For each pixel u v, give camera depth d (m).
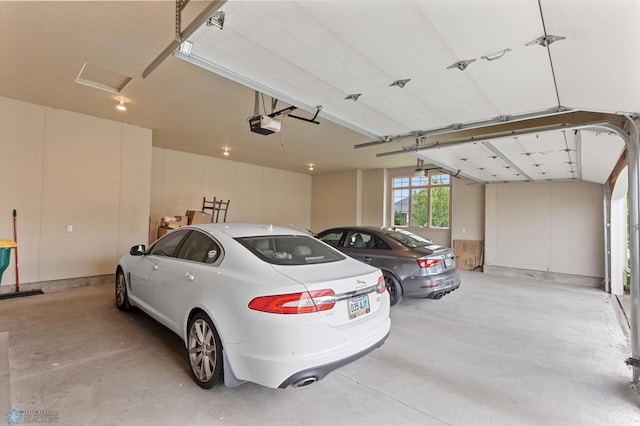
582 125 3.11
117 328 3.43
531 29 1.68
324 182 11.92
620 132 2.83
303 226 12.04
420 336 3.51
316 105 3.06
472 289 6.05
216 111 5.13
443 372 2.68
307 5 1.62
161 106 4.93
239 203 9.89
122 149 5.83
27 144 4.84
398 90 2.67
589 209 6.72
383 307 2.47
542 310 4.66
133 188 5.98
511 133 3.73
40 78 4.01
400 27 1.78
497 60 2.07
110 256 5.70
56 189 5.12
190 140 7.15
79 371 2.50
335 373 2.61
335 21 1.76
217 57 2.22
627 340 3.49
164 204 8.17
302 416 2.02
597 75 2.05
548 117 4.41
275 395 2.25
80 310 4.05
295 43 2.01
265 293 1.96
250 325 1.96
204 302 2.29
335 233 5.32
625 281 6.13
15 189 4.75
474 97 2.73
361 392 2.33
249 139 6.97
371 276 2.39
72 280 5.29
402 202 10.38
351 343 2.08
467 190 8.69
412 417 2.05
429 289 4.24
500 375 2.65
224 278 2.25
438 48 1.97
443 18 1.66
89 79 4.17
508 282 6.82
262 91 2.69
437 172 9.48
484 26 1.70
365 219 10.91
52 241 5.09
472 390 2.40
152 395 2.19
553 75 2.19
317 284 2.00
